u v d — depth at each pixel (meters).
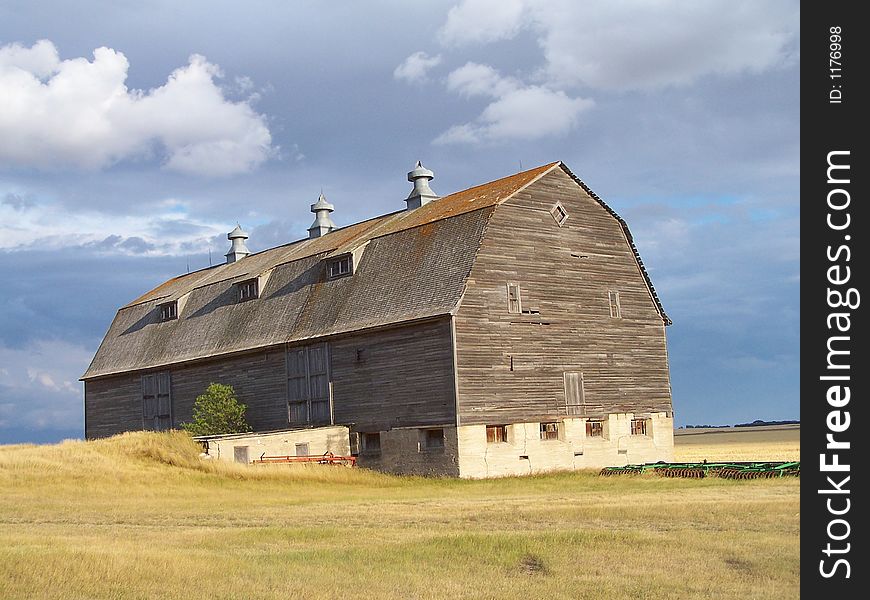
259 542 25.61
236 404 58.47
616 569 21.31
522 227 50.84
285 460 49.25
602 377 53.00
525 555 23.05
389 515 32.16
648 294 56.25
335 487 44.03
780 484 37.88
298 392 55.56
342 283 55.81
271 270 62.44
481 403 47.66
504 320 49.16
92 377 72.94
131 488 41.16
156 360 67.00
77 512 34.34
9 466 43.16
